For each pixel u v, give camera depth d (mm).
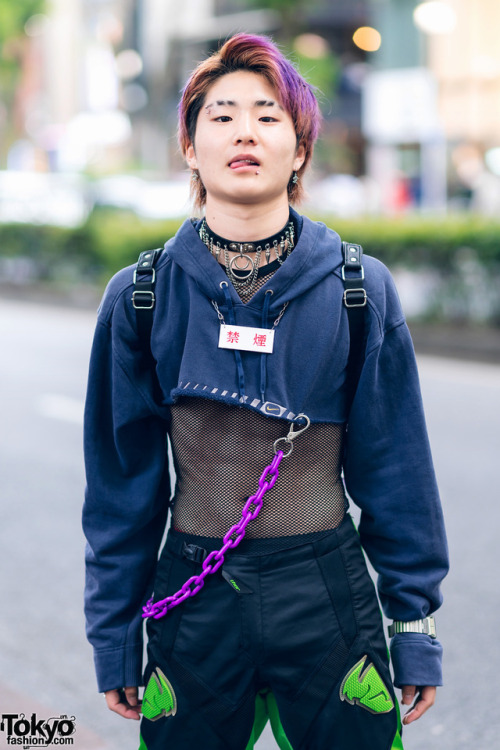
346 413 1958
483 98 23109
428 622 1988
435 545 1979
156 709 1922
